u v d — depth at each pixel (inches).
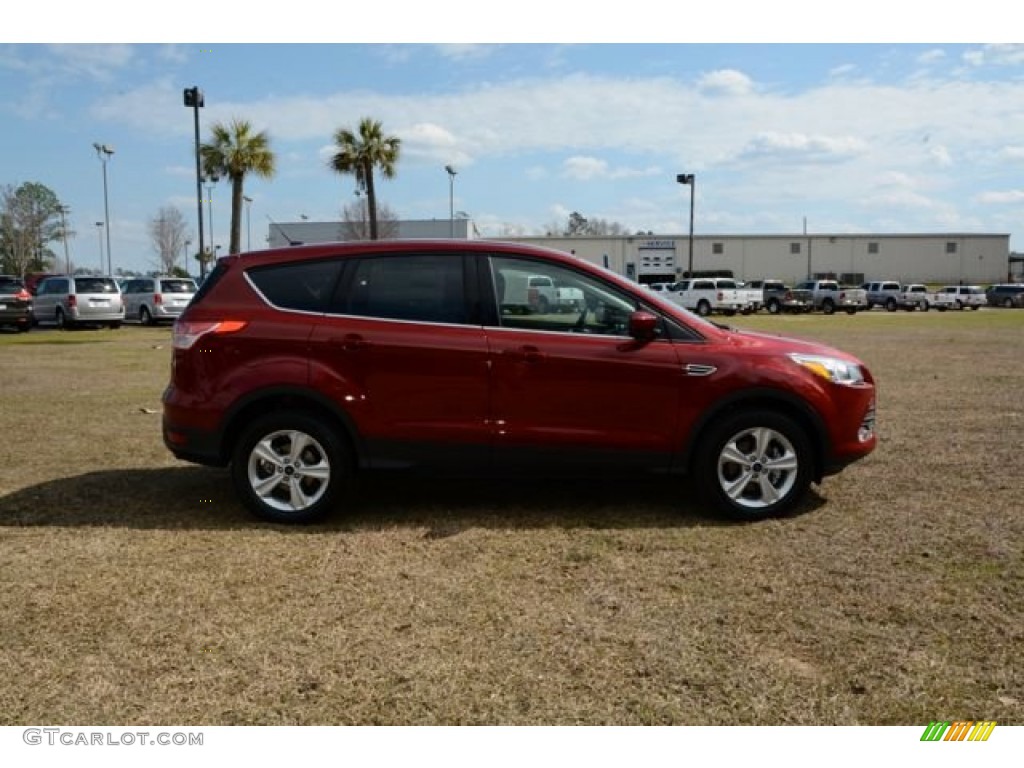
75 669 131.6
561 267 201.8
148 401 402.0
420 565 175.3
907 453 278.1
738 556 179.3
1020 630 142.7
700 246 3006.9
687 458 201.8
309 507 201.3
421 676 129.0
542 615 150.3
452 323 200.2
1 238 2903.5
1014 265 3472.0
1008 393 423.2
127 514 211.5
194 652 136.9
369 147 1273.4
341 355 198.4
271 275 205.8
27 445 296.8
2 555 181.6
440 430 198.8
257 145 1135.0
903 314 1723.7
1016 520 203.2
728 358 200.5
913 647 136.9
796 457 203.2
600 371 197.6
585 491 232.4
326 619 149.1
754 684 126.0
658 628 144.7
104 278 1024.9
